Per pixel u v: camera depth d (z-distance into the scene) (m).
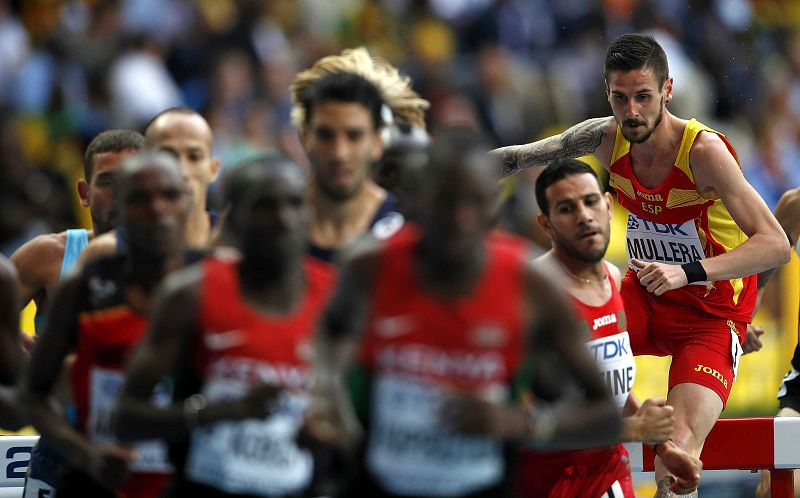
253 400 11.62
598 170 35.41
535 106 43.97
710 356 18.98
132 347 13.41
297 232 11.97
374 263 11.33
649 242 19.34
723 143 18.19
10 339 14.65
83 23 39.97
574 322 11.61
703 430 18.41
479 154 11.05
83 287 13.48
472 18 46.06
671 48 45.59
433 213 10.95
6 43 38.72
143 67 38.75
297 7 44.53
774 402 28.81
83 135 37.66
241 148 38.59
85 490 14.26
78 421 13.89
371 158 14.90
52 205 33.69
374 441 11.52
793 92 48.59
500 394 11.32
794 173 45.41
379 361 11.28
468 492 11.49
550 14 46.94
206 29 41.50
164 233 13.16
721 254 18.73
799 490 22.05
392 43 45.47
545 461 17.31
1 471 18.48
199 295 12.01
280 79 41.50
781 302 28.72
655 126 17.80
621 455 17.67
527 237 34.91
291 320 12.18
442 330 11.19
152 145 17.12
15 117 36.84
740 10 49.16
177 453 12.51
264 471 12.27
